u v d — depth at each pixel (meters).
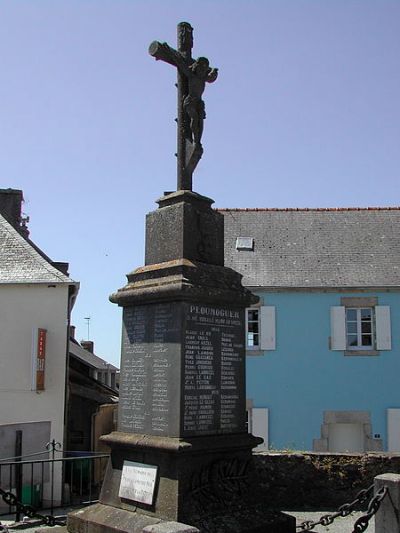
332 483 7.70
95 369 21.42
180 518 5.27
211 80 6.70
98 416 18.98
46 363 16.59
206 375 5.84
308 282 17.95
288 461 7.78
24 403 16.31
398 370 17.44
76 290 17.30
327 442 17.22
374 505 5.59
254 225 20.38
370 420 17.27
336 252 19.14
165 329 5.86
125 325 6.36
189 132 6.49
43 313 16.81
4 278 16.78
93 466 16.47
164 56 6.31
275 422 17.38
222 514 5.50
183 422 5.57
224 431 5.90
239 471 5.88
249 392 17.53
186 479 5.43
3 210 21.27
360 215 20.75
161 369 5.83
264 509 5.85
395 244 19.39
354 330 18.02
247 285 17.86
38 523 7.33
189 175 6.46
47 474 15.45
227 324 6.12
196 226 6.27
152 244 6.43
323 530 6.54
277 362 17.64
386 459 7.71
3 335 16.55
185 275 5.88
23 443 15.34
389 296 17.80
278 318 17.84
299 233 20.02
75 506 9.48
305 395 17.47
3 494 7.17
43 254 20.81
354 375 17.50
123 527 5.43
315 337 17.70
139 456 5.80
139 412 6.00
